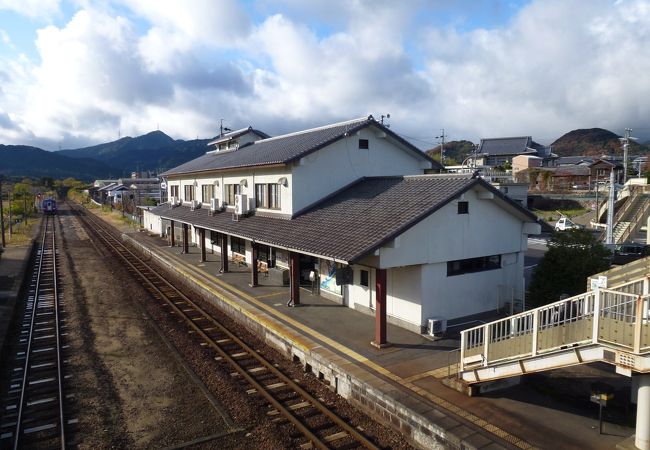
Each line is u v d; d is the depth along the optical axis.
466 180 11.62
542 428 6.92
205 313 14.52
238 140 25.05
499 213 12.42
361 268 13.07
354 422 7.95
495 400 7.84
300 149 15.77
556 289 10.88
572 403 7.76
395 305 12.02
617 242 24.06
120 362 10.52
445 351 10.09
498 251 12.56
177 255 24.27
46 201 62.50
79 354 11.03
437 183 12.50
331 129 18.12
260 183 17.38
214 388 9.14
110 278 20.19
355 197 14.55
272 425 7.72
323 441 7.25
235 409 8.27
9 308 14.80
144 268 22.89
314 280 15.22
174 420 7.94
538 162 60.03
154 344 11.69
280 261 17.83
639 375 5.98
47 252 28.02
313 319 12.40
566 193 42.53
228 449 7.07
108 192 82.56
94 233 39.28
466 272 12.12
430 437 6.94
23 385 9.23
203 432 7.54
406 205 11.74
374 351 10.05
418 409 7.31
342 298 13.96
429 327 10.99
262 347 11.74
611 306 6.11
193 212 23.78
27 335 12.50
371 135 16.59
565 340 6.65
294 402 8.70
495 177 40.94
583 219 34.69
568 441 6.55
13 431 7.75
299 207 15.33
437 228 11.18
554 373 8.98
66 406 8.49
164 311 15.00
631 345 5.73
